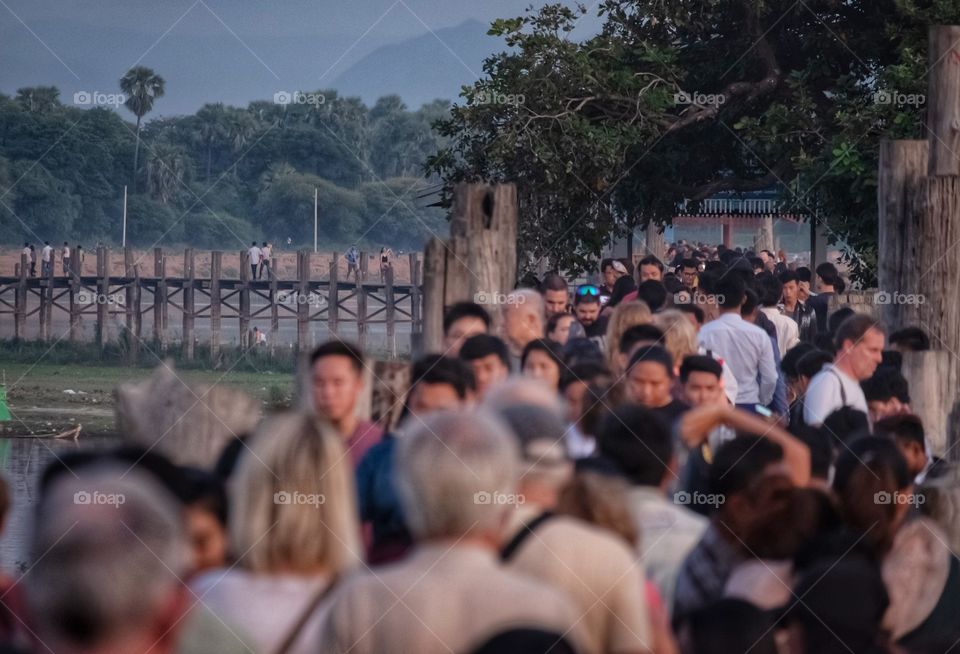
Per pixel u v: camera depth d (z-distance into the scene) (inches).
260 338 7066.9
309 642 573.0
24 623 567.8
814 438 904.9
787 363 1453.0
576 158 2970.0
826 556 701.3
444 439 566.9
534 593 552.4
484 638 499.5
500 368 1136.2
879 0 3260.3
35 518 393.4
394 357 6993.1
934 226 1573.6
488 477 557.0
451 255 1588.3
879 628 697.0
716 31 3462.1
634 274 2721.5
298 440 605.6
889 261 1605.6
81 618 372.5
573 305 2021.4
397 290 7450.8
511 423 725.9
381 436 978.1
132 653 381.1
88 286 7470.5
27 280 7509.8
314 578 593.6
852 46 3260.3
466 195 1601.9
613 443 800.3
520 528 665.6
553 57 3024.1
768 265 3592.5
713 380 1104.2
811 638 677.3
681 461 930.7
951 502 810.8
